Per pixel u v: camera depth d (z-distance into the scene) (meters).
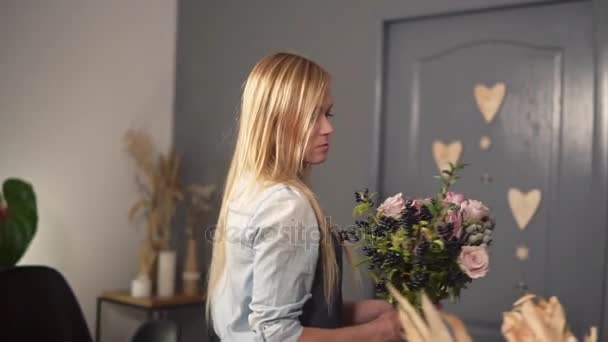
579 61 2.50
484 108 2.71
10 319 1.87
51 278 2.03
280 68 1.41
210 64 3.53
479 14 2.72
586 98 2.48
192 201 3.41
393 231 1.27
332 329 1.31
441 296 1.28
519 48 2.64
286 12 3.23
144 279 3.20
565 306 2.49
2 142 2.95
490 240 1.27
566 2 2.53
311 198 1.36
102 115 3.34
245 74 3.37
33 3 3.05
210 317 1.57
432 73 2.84
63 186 3.18
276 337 1.26
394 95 2.93
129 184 3.46
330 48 3.07
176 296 3.22
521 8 2.63
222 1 3.49
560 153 2.54
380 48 2.91
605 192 2.38
